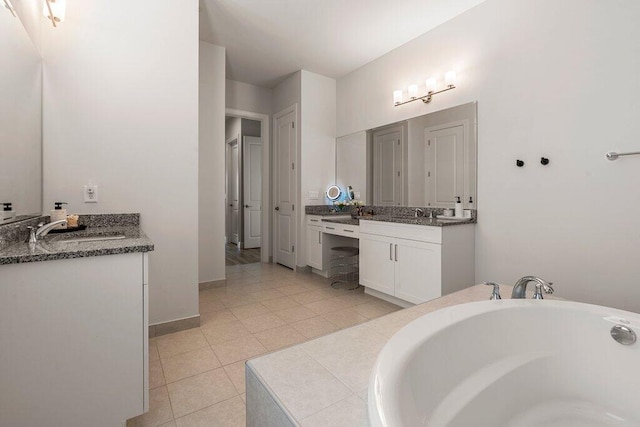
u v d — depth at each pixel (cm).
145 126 222
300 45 342
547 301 129
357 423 70
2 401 109
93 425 123
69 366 119
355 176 403
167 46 229
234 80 443
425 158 310
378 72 369
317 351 104
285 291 333
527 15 231
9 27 142
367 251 309
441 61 296
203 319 256
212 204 345
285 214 452
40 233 147
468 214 271
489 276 257
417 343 92
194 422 138
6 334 109
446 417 89
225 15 287
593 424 109
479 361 110
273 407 79
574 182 209
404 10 276
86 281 121
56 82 193
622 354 111
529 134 231
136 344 130
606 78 193
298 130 416
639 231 183
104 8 208
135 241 144
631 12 184
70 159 198
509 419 108
